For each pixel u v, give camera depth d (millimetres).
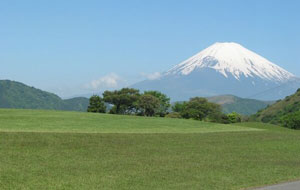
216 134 50781
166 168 25438
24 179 19797
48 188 18078
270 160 31562
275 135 53719
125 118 67500
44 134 37500
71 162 25906
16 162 24344
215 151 36000
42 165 24047
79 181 19984
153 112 139500
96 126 51781
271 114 156250
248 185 20250
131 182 20391
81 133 41125
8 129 41062
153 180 21203
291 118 112375
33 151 29109
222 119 132500
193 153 33844
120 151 32562
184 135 47375
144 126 56312
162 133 47812
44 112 69562
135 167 25312
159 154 32219
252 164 28797
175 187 19438
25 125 47250
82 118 61906
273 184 20750
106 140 38000
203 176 22906
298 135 56156
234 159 31250
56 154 28719
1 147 29453
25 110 71625
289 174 24375
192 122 67125
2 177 19859
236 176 23141
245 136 50562
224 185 20188
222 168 26266
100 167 24703
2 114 61094
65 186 18672
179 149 36000
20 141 32625
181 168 25656
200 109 136125
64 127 47812
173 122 65375
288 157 34000
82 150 31562
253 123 83250
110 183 19891
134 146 35969
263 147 40812
